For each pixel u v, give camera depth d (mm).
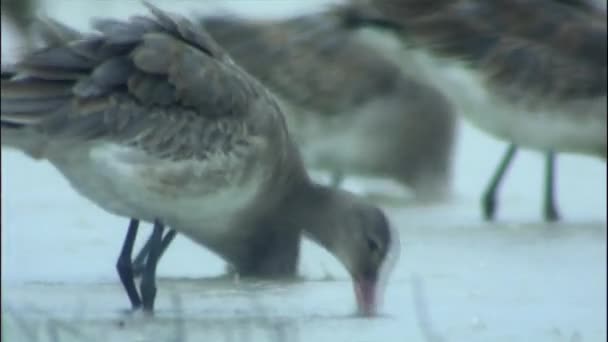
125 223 18828
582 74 20969
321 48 21688
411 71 21703
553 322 15898
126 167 15961
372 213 17172
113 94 15859
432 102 22062
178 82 16125
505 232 19547
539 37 21094
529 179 22062
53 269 17312
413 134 21969
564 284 17156
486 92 21094
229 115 16406
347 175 22031
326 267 17781
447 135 22094
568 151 21141
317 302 16453
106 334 15148
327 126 21750
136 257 17312
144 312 15914
